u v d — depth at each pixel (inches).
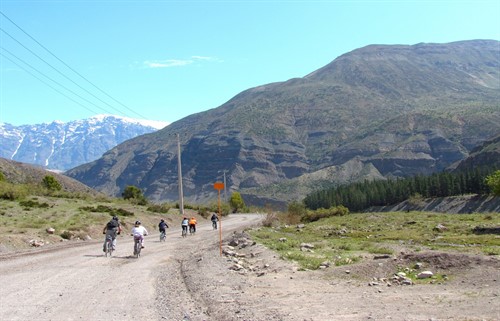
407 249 932.6
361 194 5428.2
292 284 571.8
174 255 968.3
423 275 589.0
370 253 868.0
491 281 530.3
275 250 938.1
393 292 506.9
